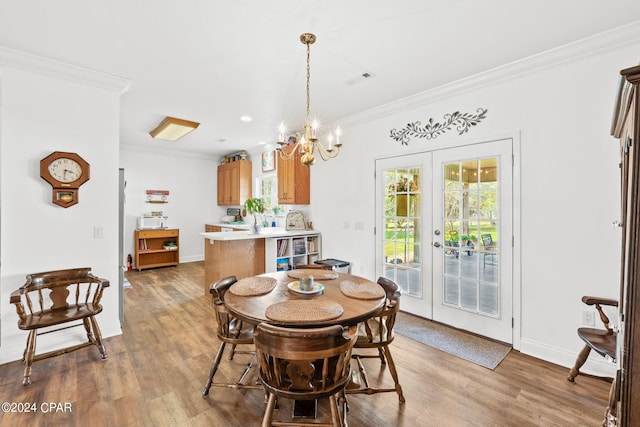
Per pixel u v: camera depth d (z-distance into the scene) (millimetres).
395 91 3135
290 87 3045
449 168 3080
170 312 3561
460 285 3031
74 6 1812
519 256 2594
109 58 2461
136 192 6062
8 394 1981
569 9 1841
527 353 2551
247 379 2182
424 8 1836
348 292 1992
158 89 3100
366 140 3904
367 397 1993
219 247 3834
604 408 1863
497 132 2707
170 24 2004
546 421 1757
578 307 2295
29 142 2461
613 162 2131
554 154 2391
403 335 2906
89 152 2736
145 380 2164
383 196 3727
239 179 6316
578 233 2287
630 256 953
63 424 1715
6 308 2389
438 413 1831
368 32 2088
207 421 1759
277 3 1790
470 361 2430
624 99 1113
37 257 2510
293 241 4453
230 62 2525
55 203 2555
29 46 2273
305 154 2273
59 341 2613
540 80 2451
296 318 1519
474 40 2189
